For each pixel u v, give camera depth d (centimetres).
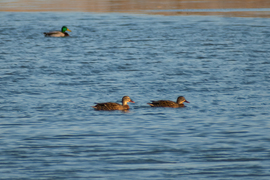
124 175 3391
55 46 10394
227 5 18338
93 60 8556
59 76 7112
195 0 19925
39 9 17725
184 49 9675
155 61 8388
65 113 5069
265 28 12694
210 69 7594
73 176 3372
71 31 12631
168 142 4078
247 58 8575
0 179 3319
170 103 5309
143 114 5031
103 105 5212
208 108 5262
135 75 7188
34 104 5456
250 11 16575
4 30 12875
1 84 6519
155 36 11581
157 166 3544
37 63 8238
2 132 4372
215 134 4297
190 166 3547
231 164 3578
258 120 4756
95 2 19925
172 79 6875
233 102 5516
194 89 6238
